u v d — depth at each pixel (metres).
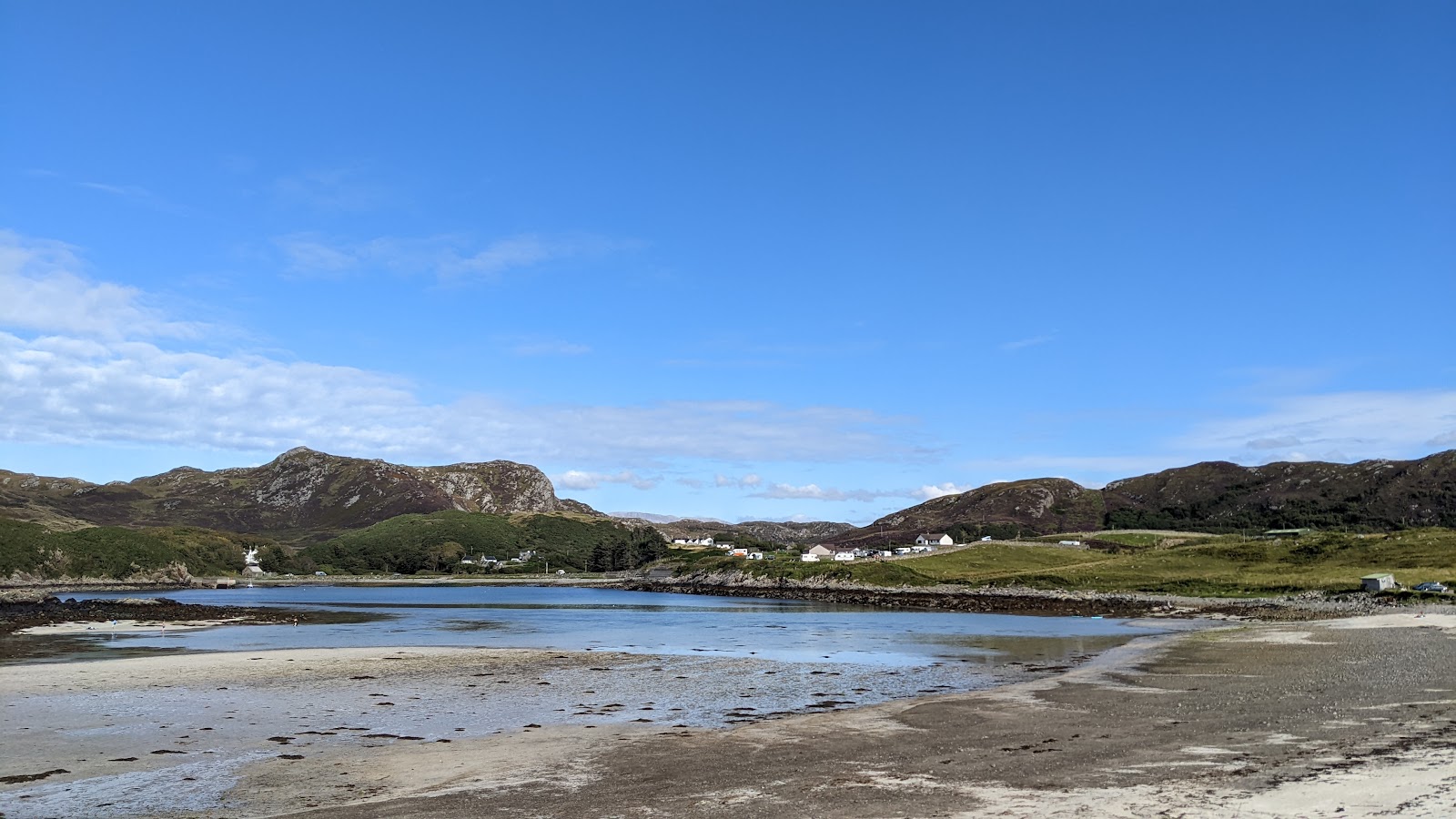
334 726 28.42
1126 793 16.88
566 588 199.62
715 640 60.84
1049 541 192.00
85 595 145.38
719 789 19.16
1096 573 121.56
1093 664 43.06
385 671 42.28
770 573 160.38
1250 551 126.88
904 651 52.12
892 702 32.53
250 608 102.38
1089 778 18.52
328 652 50.59
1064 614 88.44
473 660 47.09
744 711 31.28
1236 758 19.81
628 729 27.62
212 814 18.25
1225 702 29.14
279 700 33.66
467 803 18.59
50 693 35.00
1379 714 25.09
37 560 181.38
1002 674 40.41
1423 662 38.25
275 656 47.84
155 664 43.62
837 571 147.50
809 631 69.31
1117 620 79.06
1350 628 58.25
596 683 38.41
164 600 106.69
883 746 23.66
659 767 21.77
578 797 18.84
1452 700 27.36
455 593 168.50
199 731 27.58
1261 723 24.47
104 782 21.16
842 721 28.14
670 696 34.81
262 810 18.50
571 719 29.83
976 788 18.14
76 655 48.97
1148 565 127.81
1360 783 16.30
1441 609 72.38
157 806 18.94
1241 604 86.69
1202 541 186.00
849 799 17.73
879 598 122.88
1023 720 27.27
